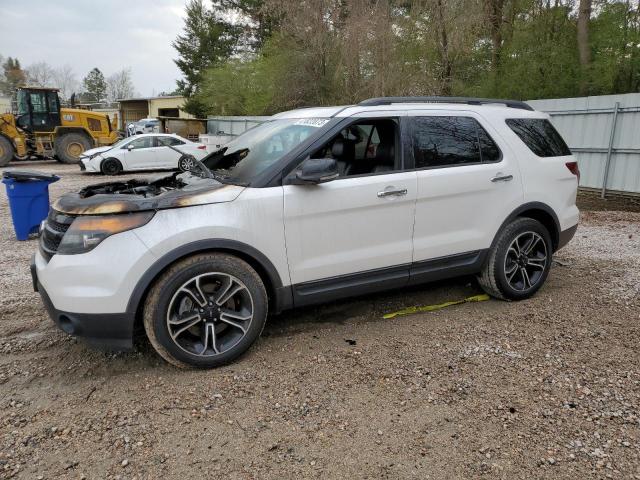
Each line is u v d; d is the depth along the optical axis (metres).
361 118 3.78
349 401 2.98
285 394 3.05
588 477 2.33
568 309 4.33
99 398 3.04
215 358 3.33
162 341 3.18
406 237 3.93
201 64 39.41
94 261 3.02
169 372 3.33
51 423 2.79
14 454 2.53
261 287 3.45
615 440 2.58
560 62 13.81
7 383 3.23
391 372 3.30
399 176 3.84
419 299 4.62
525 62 14.20
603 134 10.54
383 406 2.92
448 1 12.47
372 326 4.04
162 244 3.09
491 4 13.62
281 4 16.14
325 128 3.67
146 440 2.64
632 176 10.13
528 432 2.66
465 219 4.16
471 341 3.74
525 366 3.35
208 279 3.30
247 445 2.59
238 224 3.29
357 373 3.29
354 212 3.68
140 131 30.69
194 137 24.42
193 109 37.31
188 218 3.19
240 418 2.82
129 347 3.18
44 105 20.48
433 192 3.96
